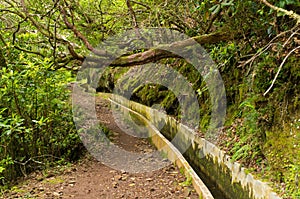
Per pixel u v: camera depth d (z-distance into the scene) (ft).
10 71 15.10
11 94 15.74
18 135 16.83
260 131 12.68
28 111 16.92
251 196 11.14
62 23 19.62
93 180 15.98
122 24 21.02
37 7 17.71
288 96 12.35
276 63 12.94
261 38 13.80
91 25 20.36
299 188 9.31
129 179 16.06
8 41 17.29
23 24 18.43
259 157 12.10
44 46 18.11
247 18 13.15
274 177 10.66
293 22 11.60
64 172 17.08
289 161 10.56
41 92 16.72
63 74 18.65
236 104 16.33
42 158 17.88
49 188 14.80
